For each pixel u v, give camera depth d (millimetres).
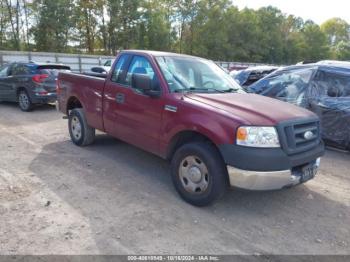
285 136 3490
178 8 57406
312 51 85688
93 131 6047
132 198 4062
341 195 4480
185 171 3951
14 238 3098
